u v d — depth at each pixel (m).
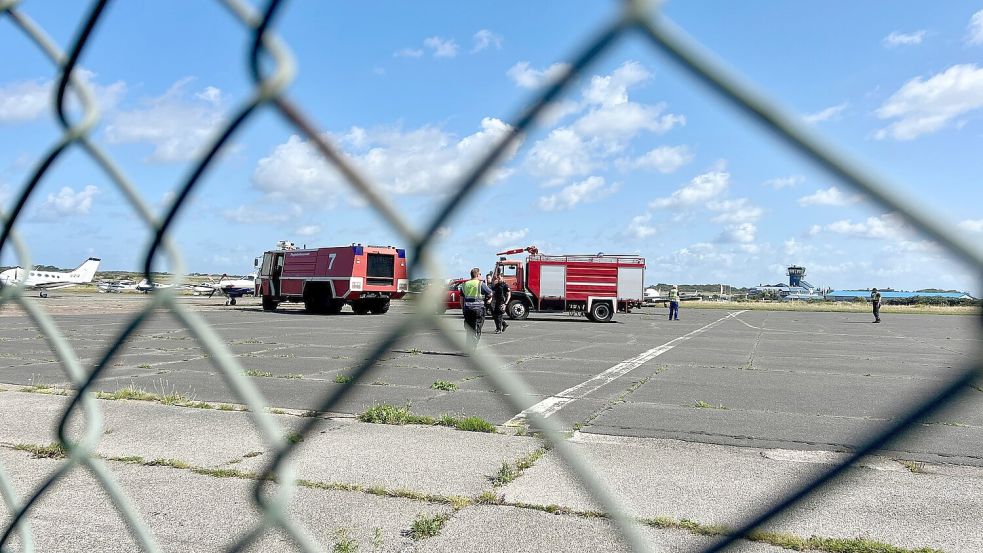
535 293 27.09
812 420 6.59
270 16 1.00
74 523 3.59
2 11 1.34
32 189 1.43
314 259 28.41
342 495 4.07
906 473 4.68
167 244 1.24
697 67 0.67
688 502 3.97
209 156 1.12
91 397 1.60
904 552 3.28
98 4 1.23
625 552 3.23
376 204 0.94
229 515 3.72
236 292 37.66
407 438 5.52
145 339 15.09
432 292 0.95
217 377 9.10
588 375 10.13
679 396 8.11
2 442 5.27
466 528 3.56
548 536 3.45
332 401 1.17
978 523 3.68
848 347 16.53
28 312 1.60
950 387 0.66
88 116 1.29
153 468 4.59
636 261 26.89
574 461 1.05
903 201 0.63
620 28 0.69
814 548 3.35
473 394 8.02
